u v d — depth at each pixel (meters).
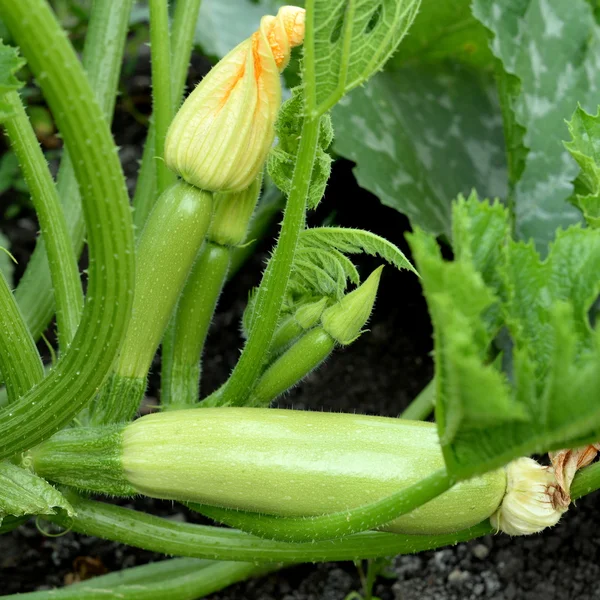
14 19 0.55
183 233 0.71
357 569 0.91
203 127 0.69
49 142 1.28
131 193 1.18
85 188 0.60
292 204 0.67
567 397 0.55
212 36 1.07
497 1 0.90
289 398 1.01
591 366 0.54
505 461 0.58
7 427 0.68
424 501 0.62
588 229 0.61
